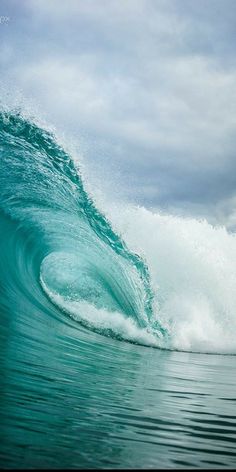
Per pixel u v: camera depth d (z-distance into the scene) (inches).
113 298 409.7
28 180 405.7
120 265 438.6
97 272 427.2
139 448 105.8
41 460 85.3
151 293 428.1
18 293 313.3
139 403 154.9
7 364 164.7
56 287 388.2
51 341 241.3
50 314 319.0
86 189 453.1
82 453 94.2
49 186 421.7
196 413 154.9
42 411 118.1
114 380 188.4
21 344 208.1
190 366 292.4
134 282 428.8
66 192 436.5
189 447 114.1
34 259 380.2
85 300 396.2
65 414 120.6
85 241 438.0
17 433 97.7
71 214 434.9
